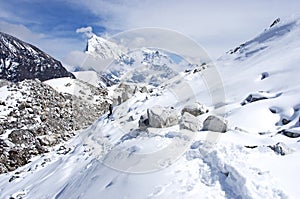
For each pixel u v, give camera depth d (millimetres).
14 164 18094
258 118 11422
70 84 29688
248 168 6777
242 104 13250
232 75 17953
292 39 20156
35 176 15109
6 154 18391
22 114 22250
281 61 16172
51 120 22609
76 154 14594
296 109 11125
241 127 11031
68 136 21734
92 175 9461
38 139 20219
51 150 19188
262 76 15406
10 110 22531
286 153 7656
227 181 6598
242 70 18281
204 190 6508
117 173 8312
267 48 21422
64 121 23156
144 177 7473
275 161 7258
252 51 22547
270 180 6309
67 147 17875
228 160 7113
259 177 6406
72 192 9789
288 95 12234
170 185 6887
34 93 25203
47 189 12453
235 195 6203
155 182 7164
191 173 7207
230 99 14242
